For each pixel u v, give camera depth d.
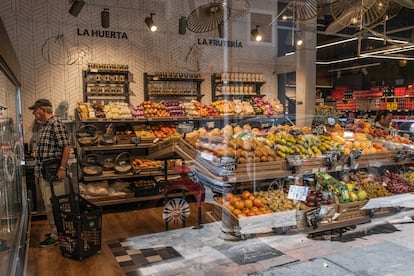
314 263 2.45
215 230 3.00
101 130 5.16
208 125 5.48
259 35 6.35
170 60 5.82
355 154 3.04
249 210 2.79
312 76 5.93
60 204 3.46
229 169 2.84
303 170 2.87
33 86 4.82
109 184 4.94
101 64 5.18
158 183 4.79
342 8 3.22
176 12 5.72
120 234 3.78
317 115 4.24
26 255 3.14
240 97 6.26
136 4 5.44
